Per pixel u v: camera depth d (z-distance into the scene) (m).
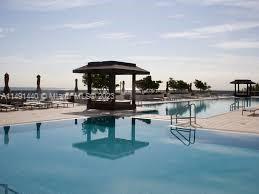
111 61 21.28
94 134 13.64
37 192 6.73
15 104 21.84
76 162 9.30
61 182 7.45
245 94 51.50
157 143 11.81
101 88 39.22
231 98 45.41
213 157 9.74
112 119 17.64
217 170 8.49
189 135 12.80
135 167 8.81
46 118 16.64
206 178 7.85
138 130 14.40
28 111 20.59
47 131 13.89
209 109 26.70
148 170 8.53
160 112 22.92
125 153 10.41
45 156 9.91
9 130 13.76
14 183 7.28
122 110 22.39
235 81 50.09
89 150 10.87
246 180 7.68
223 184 7.43
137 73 23.19
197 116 19.86
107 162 9.34
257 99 43.81
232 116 18.23
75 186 7.20
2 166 8.72
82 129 14.66
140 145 11.53
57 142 11.98
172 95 40.97
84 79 39.62
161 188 7.18
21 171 8.26
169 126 14.84
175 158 9.72
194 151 10.45
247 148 10.59
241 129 13.21
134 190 7.02
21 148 10.92
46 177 7.80
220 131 13.01
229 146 10.89
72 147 11.24
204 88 61.00
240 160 9.36
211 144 11.25
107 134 13.62
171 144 11.59
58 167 8.71
